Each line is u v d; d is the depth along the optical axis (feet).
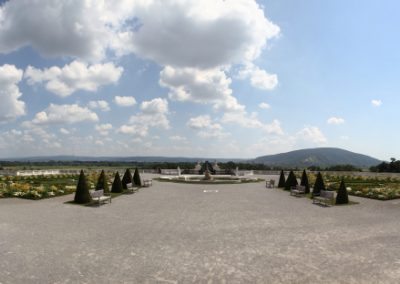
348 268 28.58
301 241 37.47
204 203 68.18
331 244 36.24
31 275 26.40
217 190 96.22
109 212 56.18
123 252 32.68
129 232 41.22
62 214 53.57
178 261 30.09
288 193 89.30
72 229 42.60
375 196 77.82
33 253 32.07
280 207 63.46
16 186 78.84
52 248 33.81
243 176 158.30
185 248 34.27
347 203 68.80
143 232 41.29
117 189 87.97
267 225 46.16
